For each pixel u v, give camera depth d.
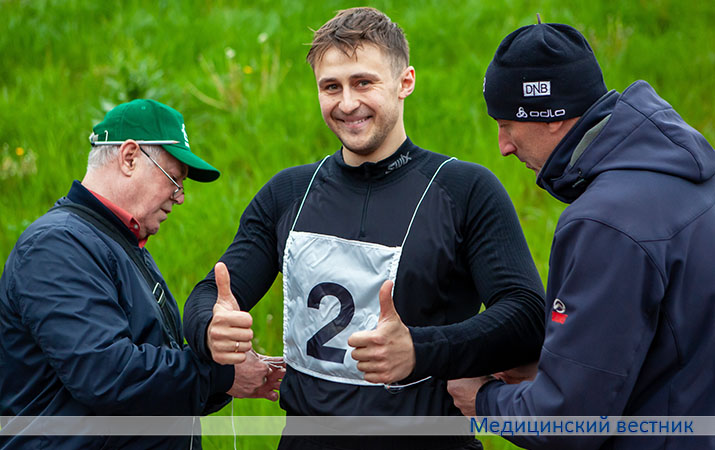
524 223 5.04
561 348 1.81
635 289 1.75
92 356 2.13
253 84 6.68
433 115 6.04
